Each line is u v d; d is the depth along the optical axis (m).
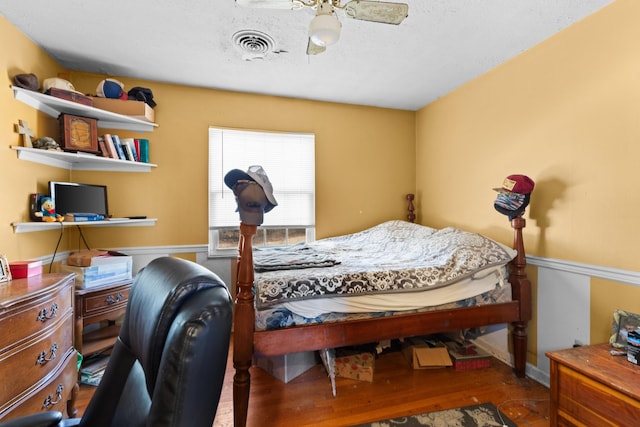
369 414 1.80
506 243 2.51
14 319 1.30
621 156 1.74
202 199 3.09
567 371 1.44
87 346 2.24
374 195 3.63
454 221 3.12
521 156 2.37
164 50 2.37
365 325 1.83
